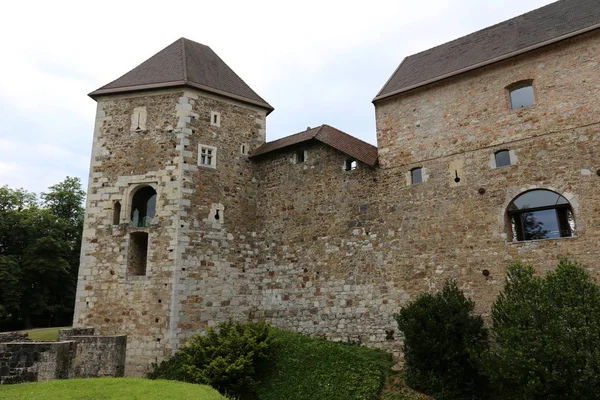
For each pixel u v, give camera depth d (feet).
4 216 102.06
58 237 103.04
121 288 52.31
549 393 30.22
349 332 49.85
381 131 52.75
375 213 51.08
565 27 43.78
